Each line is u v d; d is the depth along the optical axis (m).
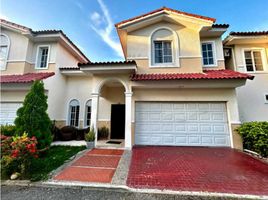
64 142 11.23
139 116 10.27
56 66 12.96
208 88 9.94
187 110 10.09
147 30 11.58
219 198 4.10
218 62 11.37
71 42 14.45
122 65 9.31
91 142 9.34
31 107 7.79
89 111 13.95
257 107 11.20
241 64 11.91
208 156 7.67
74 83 14.28
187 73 10.59
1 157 5.57
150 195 4.27
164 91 10.20
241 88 11.49
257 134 8.04
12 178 5.22
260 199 4.03
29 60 13.07
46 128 8.09
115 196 4.21
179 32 11.41
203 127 9.80
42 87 8.51
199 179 5.16
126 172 5.79
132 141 9.87
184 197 4.16
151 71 10.95
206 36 11.84
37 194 4.32
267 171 5.81
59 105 13.11
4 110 11.48
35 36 12.87
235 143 9.22
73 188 4.68
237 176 5.37
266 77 11.57
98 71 9.77
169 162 6.84
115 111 13.41
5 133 8.68
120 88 13.66
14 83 10.69
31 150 5.48
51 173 5.69
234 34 11.49
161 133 10.01
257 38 11.44
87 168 6.19
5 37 13.34
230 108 9.62
